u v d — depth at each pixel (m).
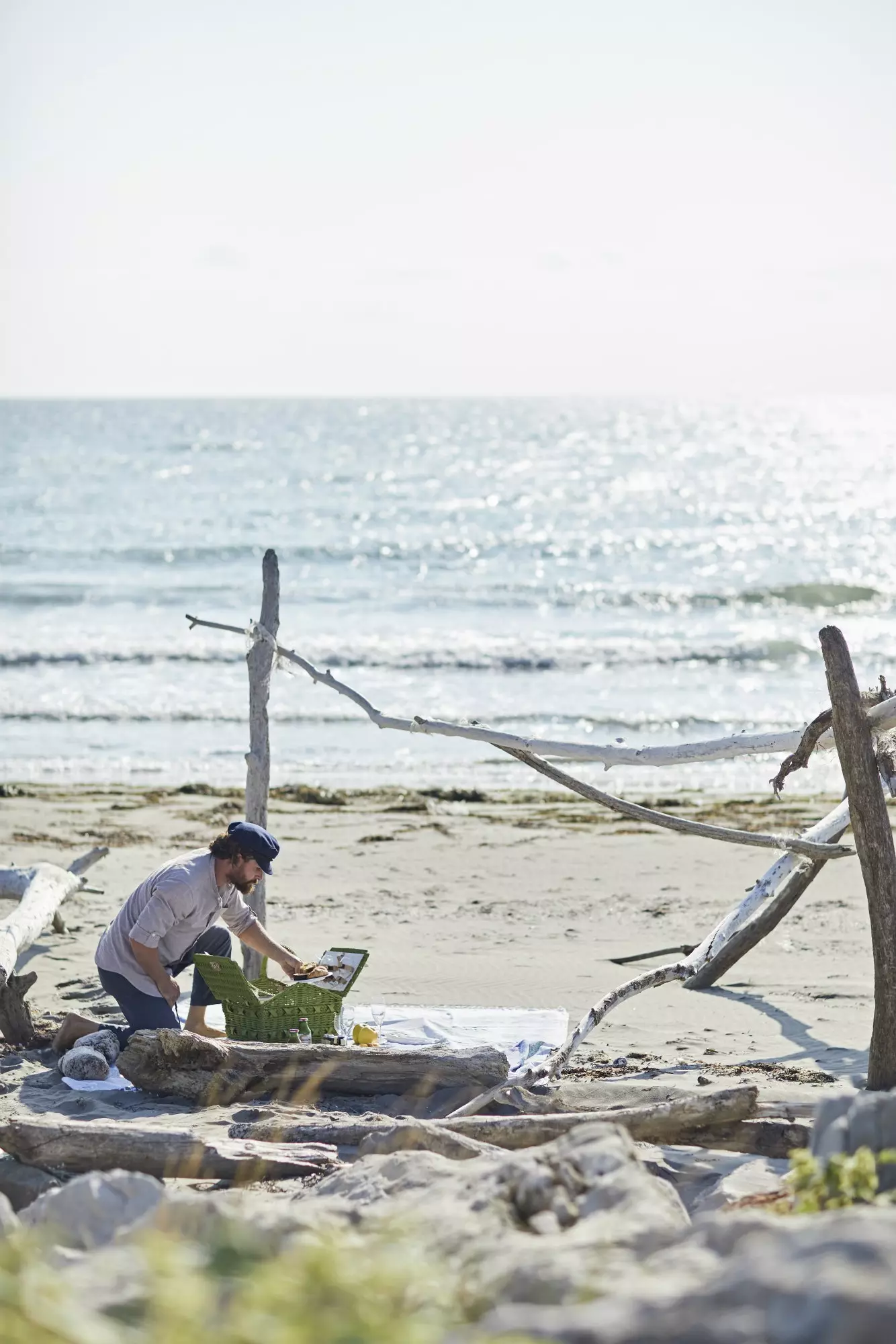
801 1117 14.23
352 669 65.50
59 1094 17.19
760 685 62.84
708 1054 19.44
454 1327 6.13
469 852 34.91
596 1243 7.90
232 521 138.00
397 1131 12.88
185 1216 8.53
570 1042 17.69
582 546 120.12
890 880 16.23
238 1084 16.81
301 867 33.03
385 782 46.31
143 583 93.06
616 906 29.45
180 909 18.77
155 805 40.69
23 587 89.81
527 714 56.31
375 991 22.78
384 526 136.75
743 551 118.50
